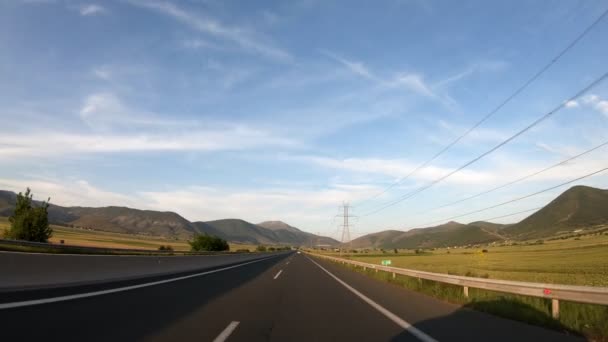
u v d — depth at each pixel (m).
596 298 9.34
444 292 16.53
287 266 40.59
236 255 56.09
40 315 8.73
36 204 39.97
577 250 85.50
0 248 27.12
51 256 14.32
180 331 8.11
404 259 76.25
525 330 9.28
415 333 8.74
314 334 8.43
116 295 12.79
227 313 10.66
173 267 28.42
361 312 11.65
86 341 6.85
